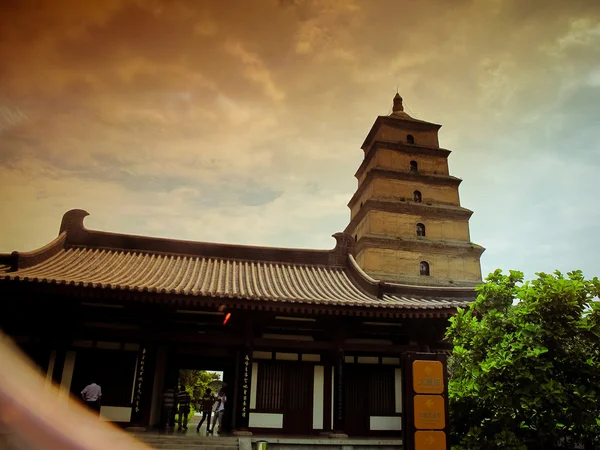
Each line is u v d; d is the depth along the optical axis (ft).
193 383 154.61
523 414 37.65
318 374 65.26
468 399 40.34
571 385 36.55
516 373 35.94
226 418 65.21
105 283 53.36
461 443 39.09
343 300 60.75
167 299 54.54
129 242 74.79
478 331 41.19
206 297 54.95
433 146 165.58
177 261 74.08
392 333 66.85
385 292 67.87
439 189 159.22
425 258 146.92
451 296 68.80
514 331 39.88
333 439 56.75
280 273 75.00
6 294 55.88
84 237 73.51
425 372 38.42
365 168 171.94
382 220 149.28
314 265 79.36
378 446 56.75
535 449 39.27
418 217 152.15
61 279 52.90
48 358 57.93
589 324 36.76
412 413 37.40
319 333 65.62
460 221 155.33
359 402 65.41
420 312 58.80
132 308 59.67
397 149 161.38
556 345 36.96
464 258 149.79
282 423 62.59
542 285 39.09
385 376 66.85
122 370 60.85
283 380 64.34
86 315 60.23
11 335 58.34
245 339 61.16
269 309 57.00
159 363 65.21
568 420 36.01
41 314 58.08
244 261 77.41
